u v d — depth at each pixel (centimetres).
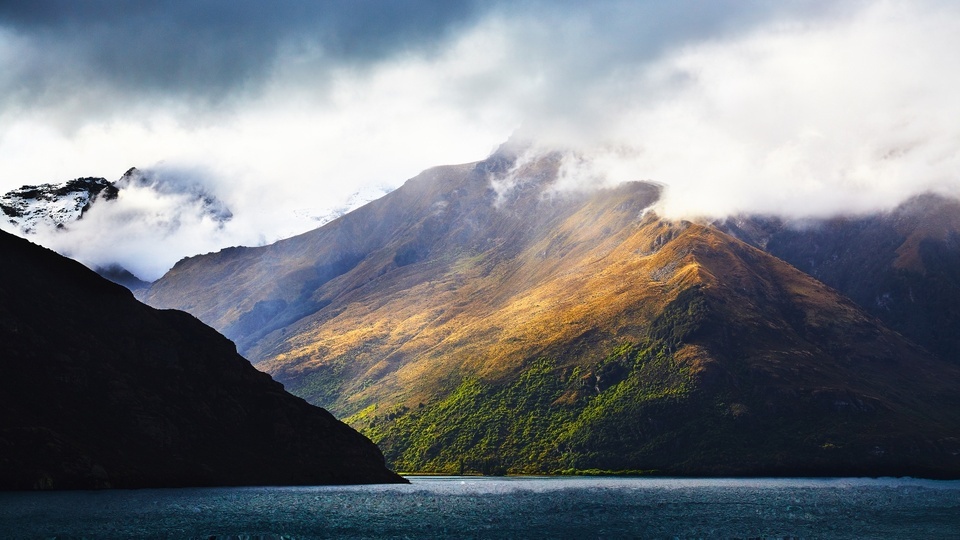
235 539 13488
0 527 14325
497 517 17525
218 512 17225
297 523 15888
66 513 16312
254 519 16238
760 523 16788
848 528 16112
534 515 18050
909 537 14975
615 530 15625
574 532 15325
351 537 14375
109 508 17312
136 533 14000
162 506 17950
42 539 13200
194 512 17050
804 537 14825
